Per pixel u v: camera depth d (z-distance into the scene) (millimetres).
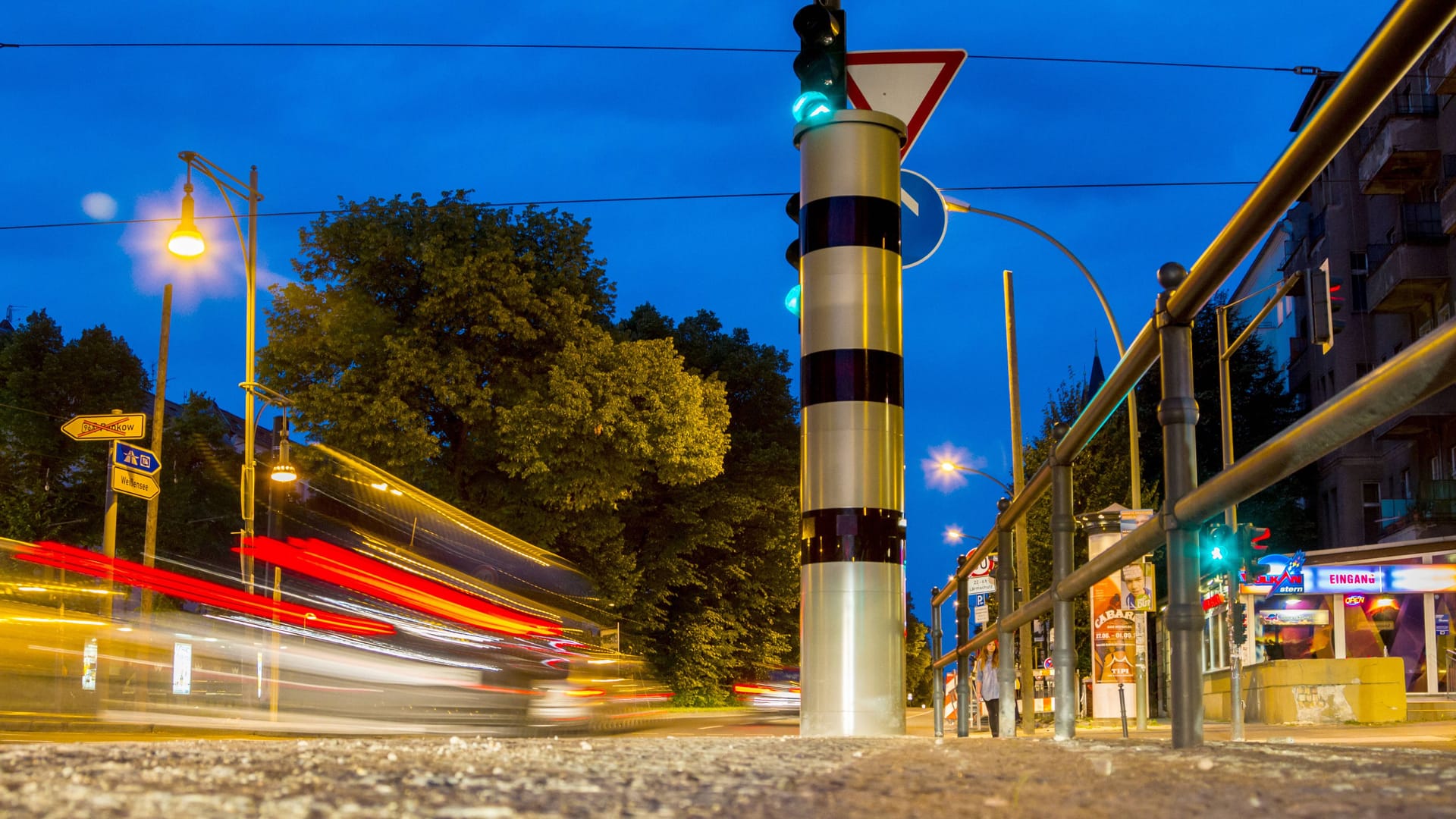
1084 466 34125
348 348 31312
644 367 33250
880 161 8305
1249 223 3369
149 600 25391
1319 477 46750
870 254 8188
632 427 32219
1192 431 4203
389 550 19406
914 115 9523
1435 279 36188
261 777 2508
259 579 23359
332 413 30641
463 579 18766
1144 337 4523
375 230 32125
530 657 18453
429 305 31609
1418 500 35688
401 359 31016
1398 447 41531
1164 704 27453
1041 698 29688
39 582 23875
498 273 31812
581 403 31578
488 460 33781
